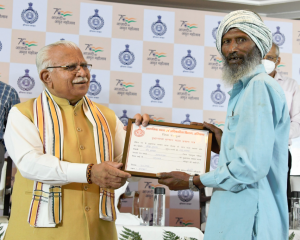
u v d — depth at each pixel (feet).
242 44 5.81
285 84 13.71
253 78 5.50
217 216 5.50
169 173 5.89
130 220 10.27
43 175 5.63
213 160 15.39
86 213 5.90
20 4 14.80
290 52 16.34
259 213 5.17
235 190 5.34
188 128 6.57
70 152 6.07
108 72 15.16
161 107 15.39
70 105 6.48
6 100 11.46
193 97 15.64
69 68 6.30
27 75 14.60
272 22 16.38
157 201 10.23
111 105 15.08
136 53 15.43
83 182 5.78
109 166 5.65
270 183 5.53
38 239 5.61
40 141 5.99
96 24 15.24
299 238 9.29
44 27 14.89
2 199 11.70
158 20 15.69
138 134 6.43
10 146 5.97
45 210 5.63
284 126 5.49
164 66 15.56
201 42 15.89
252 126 5.17
